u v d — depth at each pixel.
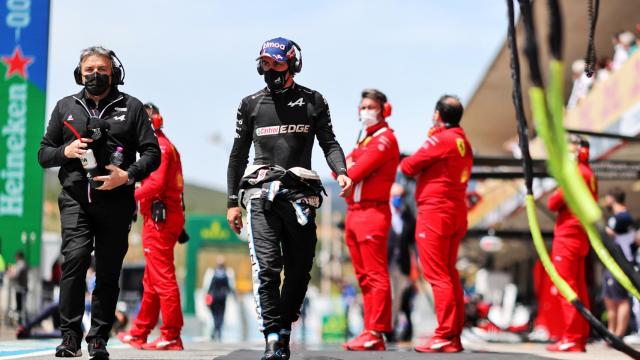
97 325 18.72
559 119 6.95
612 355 27.58
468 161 26.86
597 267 52.72
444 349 26.06
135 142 19.19
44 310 41.62
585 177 29.11
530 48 7.11
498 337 55.69
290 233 18.83
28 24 44.19
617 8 65.81
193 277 113.88
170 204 28.02
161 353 25.91
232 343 42.03
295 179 18.70
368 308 28.20
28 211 44.28
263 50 19.00
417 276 53.59
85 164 18.06
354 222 28.16
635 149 53.84
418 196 26.81
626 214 40.28
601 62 63.25
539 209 63.53
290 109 19.25
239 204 19.88
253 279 18.42
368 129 27.88
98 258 18.81
